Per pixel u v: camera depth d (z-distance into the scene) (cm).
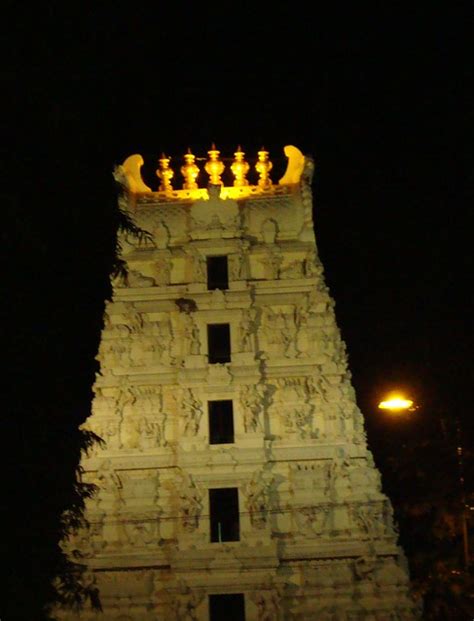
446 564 4453
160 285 4844
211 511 4425
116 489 4438
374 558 4259
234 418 4541
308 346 4709
